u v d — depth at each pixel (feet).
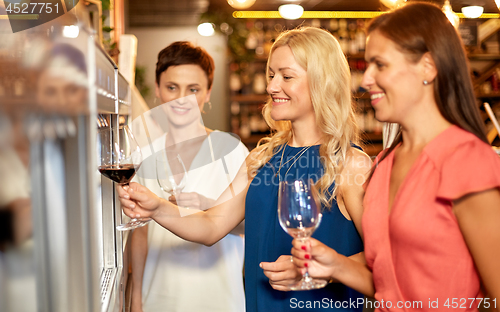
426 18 3.01
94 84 2.14
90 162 2.10
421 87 3.07
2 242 1.75
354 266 3.47
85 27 2.10
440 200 2.91
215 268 5.07
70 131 2.05
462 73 3.01
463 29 17.81
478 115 3.05
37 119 1.85
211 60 5.98
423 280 3.00
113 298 3.45
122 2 11.69
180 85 5.63
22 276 1.87
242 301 5.20
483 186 2.72
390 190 3.40
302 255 3.18
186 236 4.43
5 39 1.70
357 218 4.03
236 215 4.84
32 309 1.93
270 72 4.57
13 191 1.77
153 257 5.14
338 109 4.23
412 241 3.01
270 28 19.15
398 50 3.03
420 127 3.17
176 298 5.00
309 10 18.86
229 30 18.80
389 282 3.19
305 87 4.28
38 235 2.01
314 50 4.19
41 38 1.81
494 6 16.85
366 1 17.69
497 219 2.73
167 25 22.66
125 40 7.43
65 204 2.07
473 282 2.94
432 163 3.02
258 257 4.34
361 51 18.61
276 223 4.27
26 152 1.86
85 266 2.11
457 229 2.92
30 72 1.77
